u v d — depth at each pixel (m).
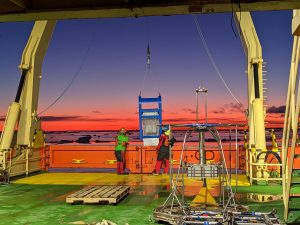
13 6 4.54
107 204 8.41
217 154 14.31
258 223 5.59
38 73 14.52
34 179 13.09
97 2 4.39
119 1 4.35
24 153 13.81
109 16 4.60
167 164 14.01
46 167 15.30
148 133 14.14
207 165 6.12
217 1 4.23
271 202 8.35
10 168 12.70
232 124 6.26
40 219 6.89
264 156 11.17
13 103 13.44
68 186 11.39
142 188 10.74
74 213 7.42
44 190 10.63
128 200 8.88
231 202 8.09
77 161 15.19
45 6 4.50
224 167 6.22
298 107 5.32
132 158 14.43
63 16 4.64
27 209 7.88
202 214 6.17
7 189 10.85
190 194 9.53
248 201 8.48
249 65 12.65
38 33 14.30
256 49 12.45
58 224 6.47
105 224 5.98
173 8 4.32
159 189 10.52
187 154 14.16
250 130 12.23
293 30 4.65
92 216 7.12
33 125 14.27
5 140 12.93
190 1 4.25
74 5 4.46
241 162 14.09
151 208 7.88
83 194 8.64
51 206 8.22
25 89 14.12
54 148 15.38
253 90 12.58
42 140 15.06
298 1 4.09
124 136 14.30
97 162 15.13
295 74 5.88
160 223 6.52
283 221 6.53
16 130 14.59
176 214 6.28
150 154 14.38
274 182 11.30
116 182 12.11
